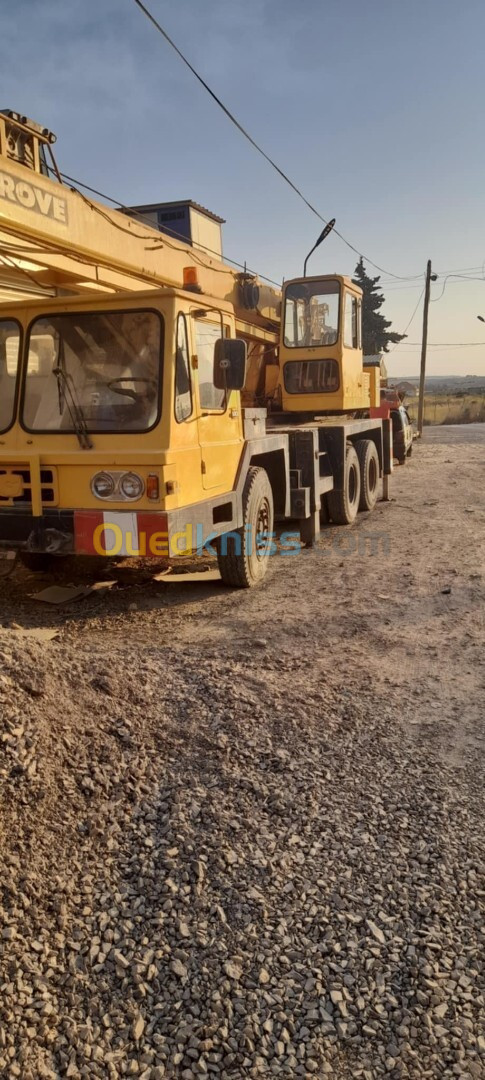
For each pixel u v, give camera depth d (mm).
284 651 5078
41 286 6617
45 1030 2076
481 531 9727
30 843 2674
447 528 10039
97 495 5324
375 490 12180
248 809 3037
